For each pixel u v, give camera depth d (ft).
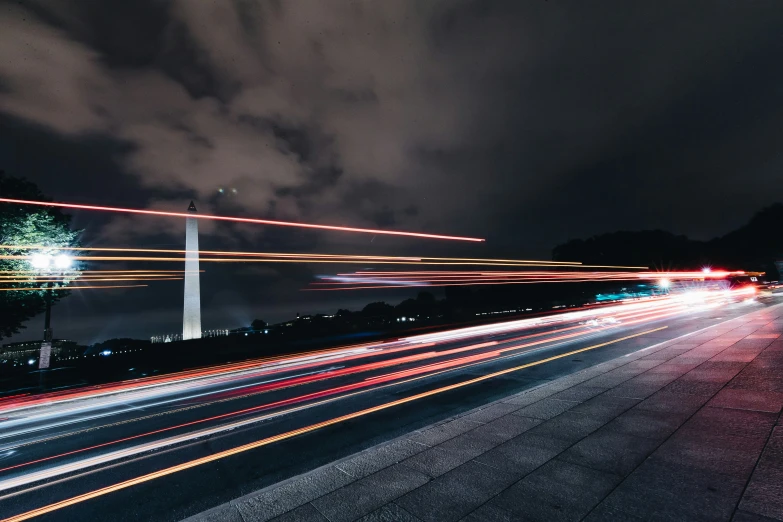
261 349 90.89
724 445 12.28
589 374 24.52
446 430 16.58
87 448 23.63
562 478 11.44
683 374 21.58
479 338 74.43
